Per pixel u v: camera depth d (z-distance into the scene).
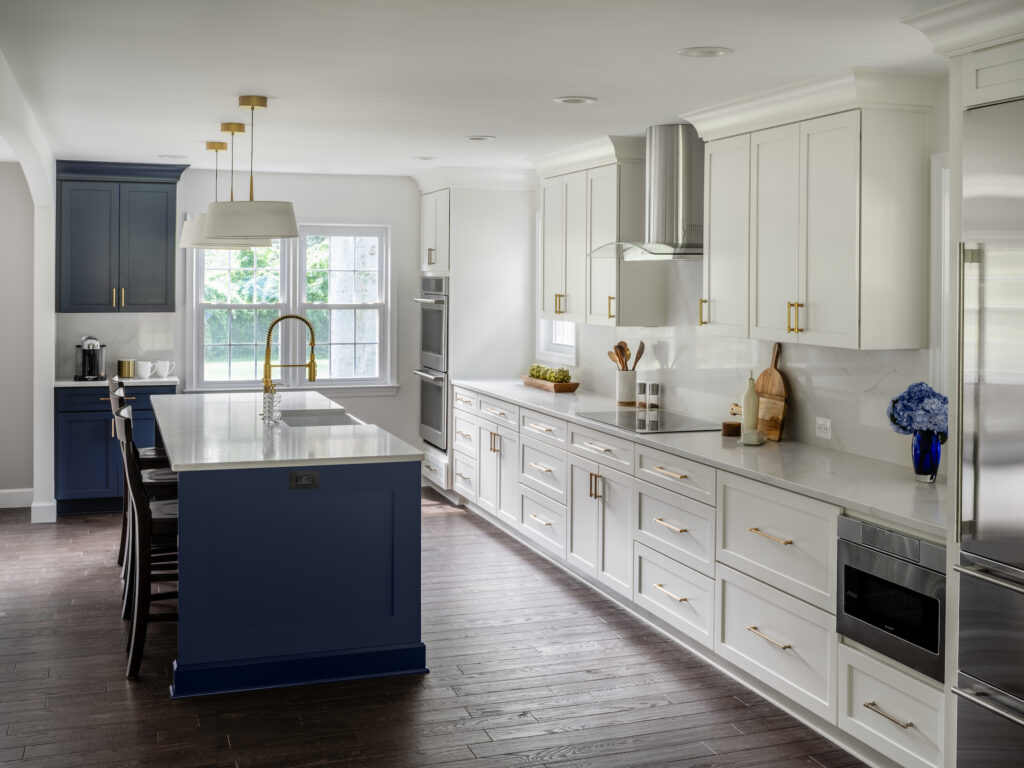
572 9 2.99
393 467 4.05
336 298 7.83
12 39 3.44
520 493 6.05
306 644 3.99
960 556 2.80
